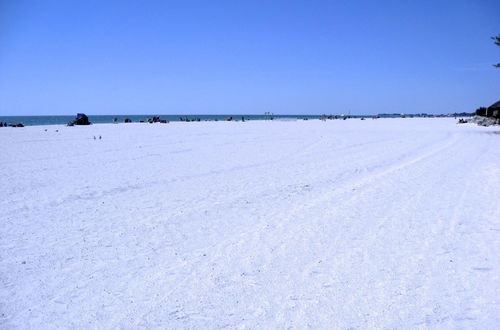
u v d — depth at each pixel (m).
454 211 8.45
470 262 5.75
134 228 7.77
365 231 7.29
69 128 47.03
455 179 12.09
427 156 18.06
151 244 6.88
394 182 11.85
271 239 7.01
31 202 9.93
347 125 57.78
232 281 5.37
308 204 9.46
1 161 17.36
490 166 14.52
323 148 22.73
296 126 54.50
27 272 5.77
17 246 6.82
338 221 7.96
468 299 4.70
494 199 9.40
